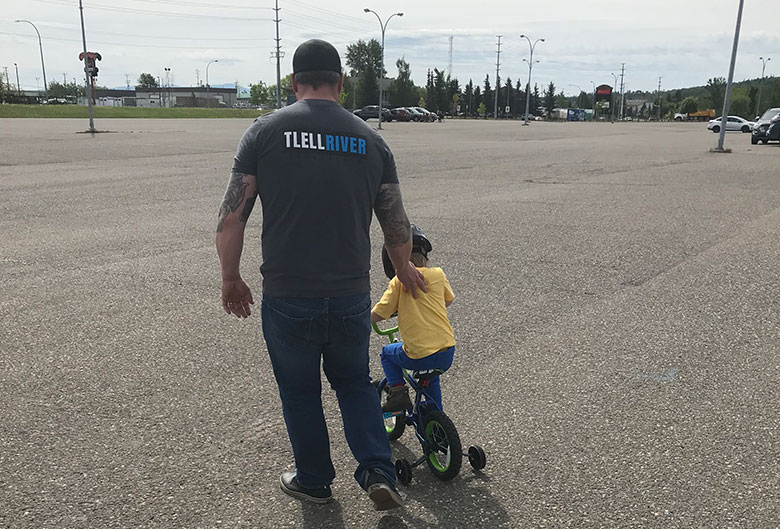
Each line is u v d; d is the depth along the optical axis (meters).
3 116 61.34
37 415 4.11
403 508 3.18
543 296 6.65
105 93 154.62
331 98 2.87
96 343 5.33
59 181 15.59
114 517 3.09
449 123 73.25
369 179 2.85
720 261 8.06
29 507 3.16
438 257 8.29
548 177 17.52
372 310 3.49
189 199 12.98
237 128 43.25
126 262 7.93
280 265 2.82
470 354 5.13
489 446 3.76
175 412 4.16
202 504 3.20
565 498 3.25
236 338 5.45
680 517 3.09
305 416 3.04
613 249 8.73
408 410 3.52
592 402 4.30
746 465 3.54
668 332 5.61
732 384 4.58
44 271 7.52
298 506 3.20
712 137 43.91
